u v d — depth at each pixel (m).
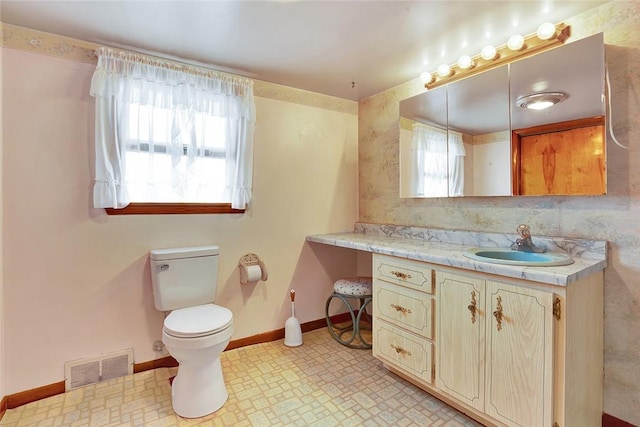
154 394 1.85
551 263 1.41
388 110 2.71
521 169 1.83
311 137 2.75
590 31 1.59
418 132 2.41
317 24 1.71
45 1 1.50
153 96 2.01
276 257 2.60
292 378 2.03
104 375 1.97
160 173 2.09
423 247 2.01
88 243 1.92
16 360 1.74
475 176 2.05
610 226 1.54
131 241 2.04
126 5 1.54
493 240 1.99
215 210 2.30
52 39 1.81
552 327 1.28
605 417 1.56
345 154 2.95
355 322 2.51
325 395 1.85
